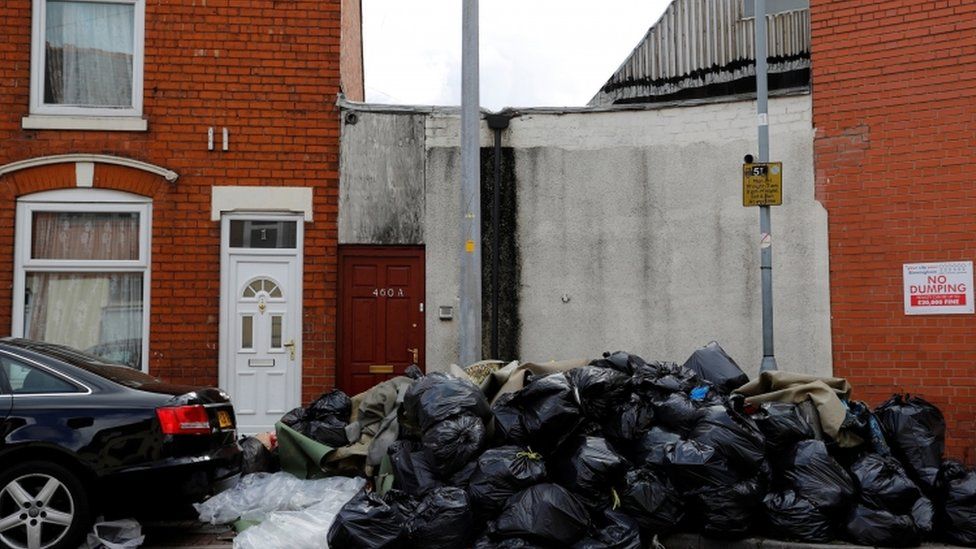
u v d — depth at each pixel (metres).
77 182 11.23
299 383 11.41
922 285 10.36
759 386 8.56
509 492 6.94
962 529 7.18
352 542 6.61
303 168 11.63
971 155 10.20
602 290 11.59
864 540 7.06
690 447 7.22
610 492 7.12
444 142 11.80
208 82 11.55
